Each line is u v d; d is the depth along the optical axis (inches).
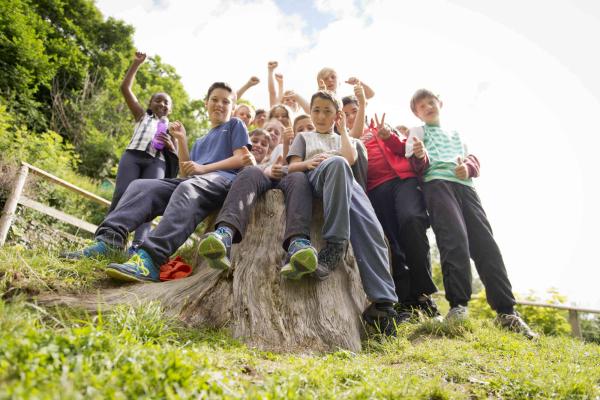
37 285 94.1
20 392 38.2
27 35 478.6
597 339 297.0
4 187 204.2
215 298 96.8
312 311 99.7
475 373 80.2
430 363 86.2
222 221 104.0
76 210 311.9
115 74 724.7
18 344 48.8
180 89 906.1
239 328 91.1
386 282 106.7
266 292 99.5
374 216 114.3
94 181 462.0
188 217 116.1
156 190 129.9
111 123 598.9
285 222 115.2
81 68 628.7
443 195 135.3
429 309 138.8
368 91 196.9
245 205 109.2
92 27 750.5
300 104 221.8
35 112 481.1
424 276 136.4
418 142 136.6
